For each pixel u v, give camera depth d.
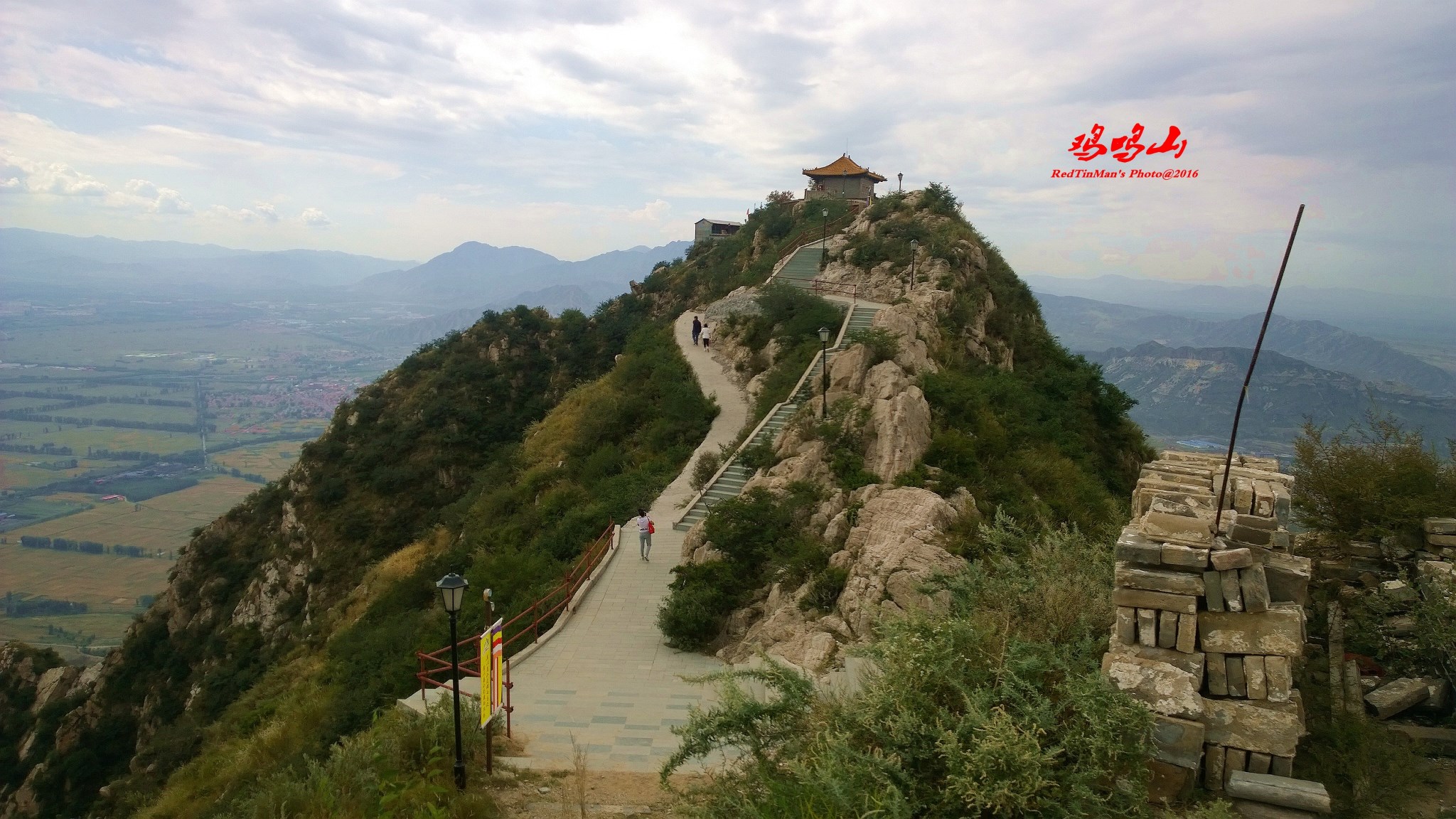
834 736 5.91
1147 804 5.33
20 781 37.31
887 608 10.59
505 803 8.64
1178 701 5.61
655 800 8.63
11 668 42.75
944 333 31.64
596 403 38.88
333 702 17.20
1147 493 7.31
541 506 29.16
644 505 24.09
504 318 57.41
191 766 22.30
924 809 5.33
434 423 48.62
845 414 20.92
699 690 12.64
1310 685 6.75
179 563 44.91
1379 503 9.88
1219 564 5.91
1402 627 8.02
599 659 14.42
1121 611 6.16
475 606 19.03
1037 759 5.10
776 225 59.19
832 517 16.75
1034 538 9.42
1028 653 6.26
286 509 45.06
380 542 42.50
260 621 40.09
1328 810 5.20
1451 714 7.16
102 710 39.22
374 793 8.74
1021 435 24.27
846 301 38.94
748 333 38.88
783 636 13.05
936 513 14.23
